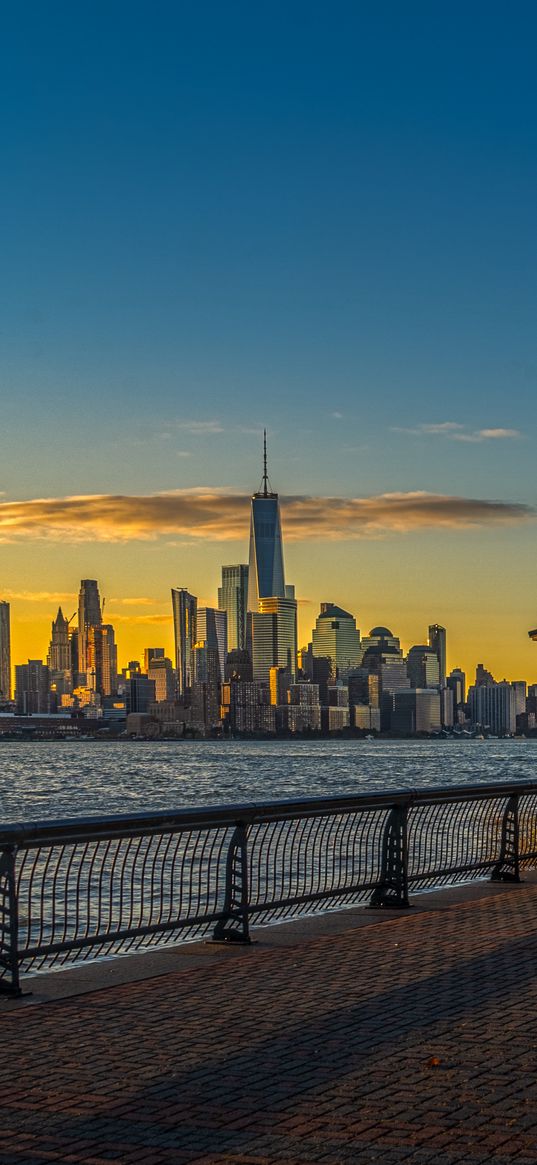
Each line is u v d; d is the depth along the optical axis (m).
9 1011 9.34
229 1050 8.16
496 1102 7.02
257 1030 8.68
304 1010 9.27
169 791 114.38
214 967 11.06
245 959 11.45
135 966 11.12
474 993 9.81
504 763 196.25
